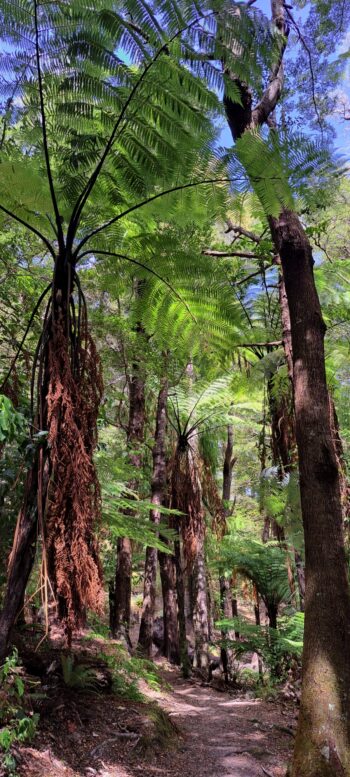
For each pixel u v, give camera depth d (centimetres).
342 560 280
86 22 228
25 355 350
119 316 584
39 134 293
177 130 259
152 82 243
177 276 327
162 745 329
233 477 1400
